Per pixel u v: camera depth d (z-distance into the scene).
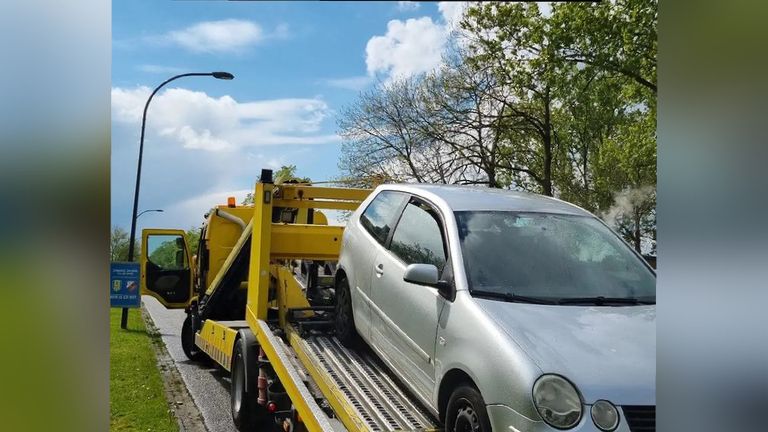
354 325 5.64
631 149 19.94
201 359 10.77
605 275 4.51
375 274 5.25
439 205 4.91
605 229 5.01
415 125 21.83
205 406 7.80
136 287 14.09
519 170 22.34
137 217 15.63
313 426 4.61
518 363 3.49
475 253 4.41
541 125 21.94
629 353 3.63
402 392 4.75
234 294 9.62
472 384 3.85
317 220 8.91
